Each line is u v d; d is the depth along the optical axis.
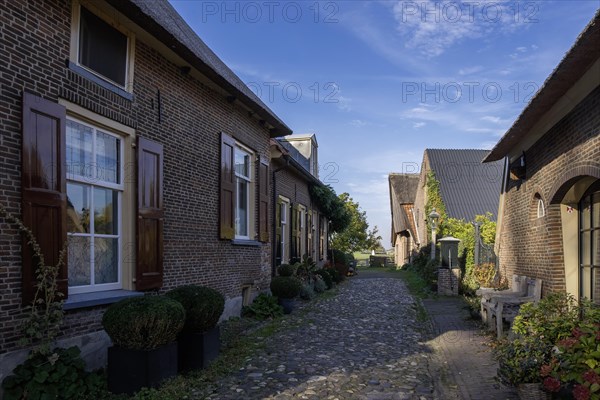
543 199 8.66
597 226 7.49
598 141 6.09
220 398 5.24
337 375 6.12
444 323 10.02
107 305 6.12
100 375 5.46
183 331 6.24
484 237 16.48
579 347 4.04
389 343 8.11
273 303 11.19
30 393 4.71
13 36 5.00
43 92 5.34
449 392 5.45
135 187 6.84
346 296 15.29
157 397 5.06
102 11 6.24
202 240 8.95
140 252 6.84
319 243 22.64
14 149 4.95
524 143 9.59
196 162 8.74
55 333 5.08
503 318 8.55
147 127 7.25
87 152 6.19
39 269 5.04
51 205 5.27
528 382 4.49
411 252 33.12
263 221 12.13
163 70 7.73
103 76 6.35
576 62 5.64
